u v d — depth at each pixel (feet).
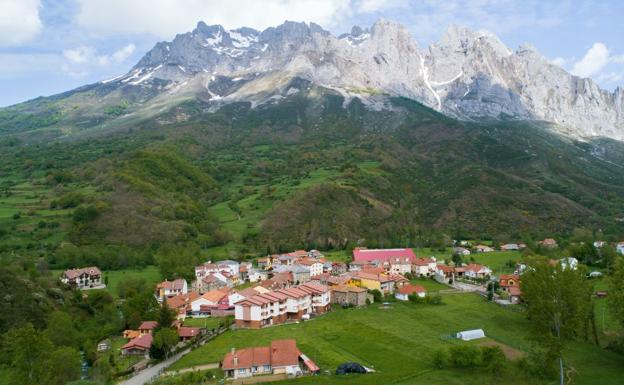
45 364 325.21
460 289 612.70
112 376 359.66
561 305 366.43
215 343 421.18
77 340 425.28
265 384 336.70
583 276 419.95
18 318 432.25
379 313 506.89
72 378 340.59
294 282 638.53
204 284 615.16
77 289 558.97
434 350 401.49
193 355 395.75
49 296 497.46
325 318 493.36
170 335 397.39
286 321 487.20
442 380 343.46
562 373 338.13
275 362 360.07
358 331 449.06
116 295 573.33
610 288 431.84
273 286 594.65
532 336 373.40
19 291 463.01
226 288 593.42
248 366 356.59
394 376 349.00
